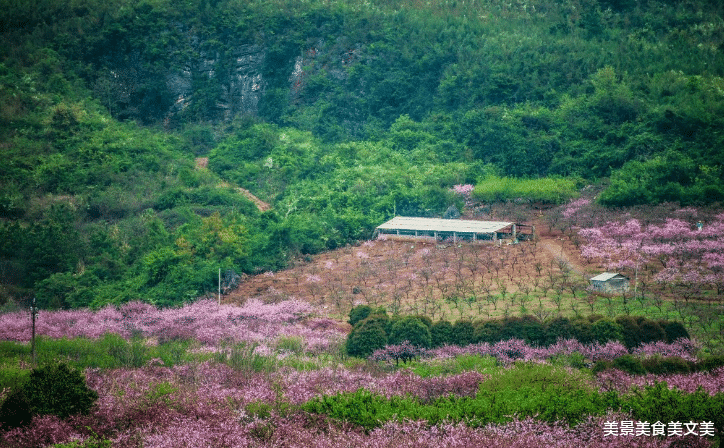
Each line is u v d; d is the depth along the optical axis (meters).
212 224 66.75
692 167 74.38
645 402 26.92
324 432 27.17
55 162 82.06
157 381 35.59
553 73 95.94
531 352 40.06
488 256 63.62
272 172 87.12
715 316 46.16
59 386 29.12
